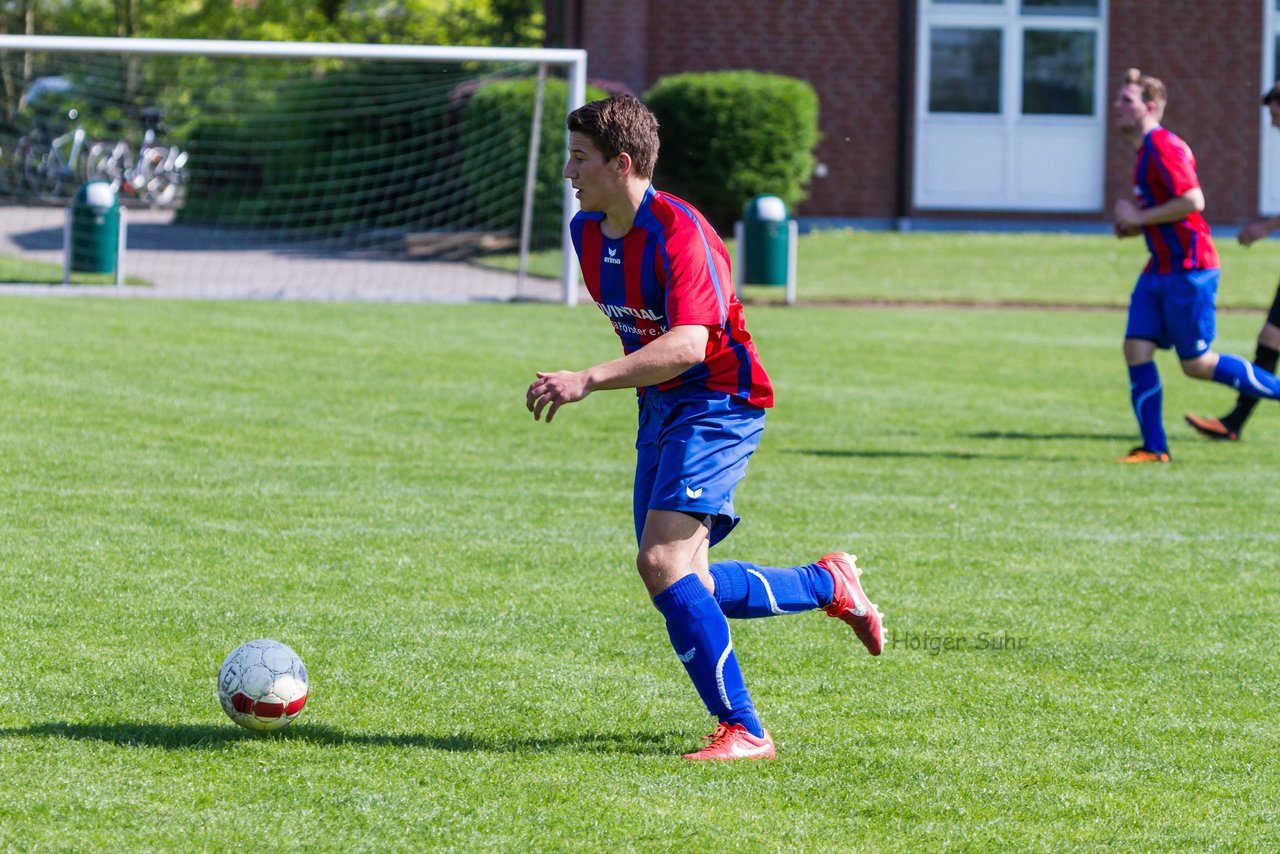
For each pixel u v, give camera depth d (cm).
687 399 1470
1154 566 2395
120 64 11225
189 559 2288
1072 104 9656
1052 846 1260
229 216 9875
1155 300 3419
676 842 1242
